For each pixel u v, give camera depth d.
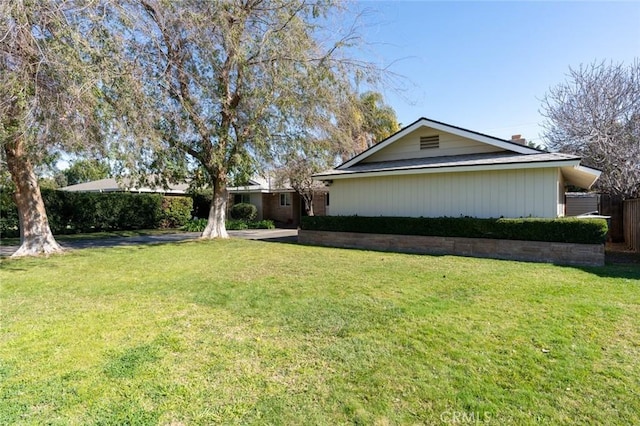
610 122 12.16
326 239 11.73
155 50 9.38
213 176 12.95
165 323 4.02
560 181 9.52
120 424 2.22
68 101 6.76
